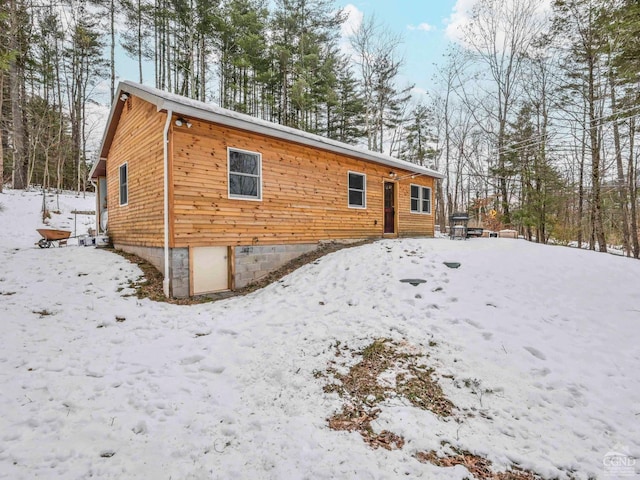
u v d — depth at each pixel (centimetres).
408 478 215
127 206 831
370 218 1059
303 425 266
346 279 640
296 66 2045
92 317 479
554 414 291
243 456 233
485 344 398
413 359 371
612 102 1210
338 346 404
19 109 1712
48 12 1917
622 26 681
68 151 2169
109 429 256
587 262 655
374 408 292
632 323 445
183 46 2058
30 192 1644
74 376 328
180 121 613
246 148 723
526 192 1474
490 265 644
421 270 634
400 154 2644
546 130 1480
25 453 225
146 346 408
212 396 310
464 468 226
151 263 706
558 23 1256
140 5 1922
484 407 298
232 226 697
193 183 636
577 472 229
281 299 580
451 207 2422
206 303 595
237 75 2183
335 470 220
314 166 879
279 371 352
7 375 319
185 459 229
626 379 338
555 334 421
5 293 530
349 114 2502
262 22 1991
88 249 838
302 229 845
